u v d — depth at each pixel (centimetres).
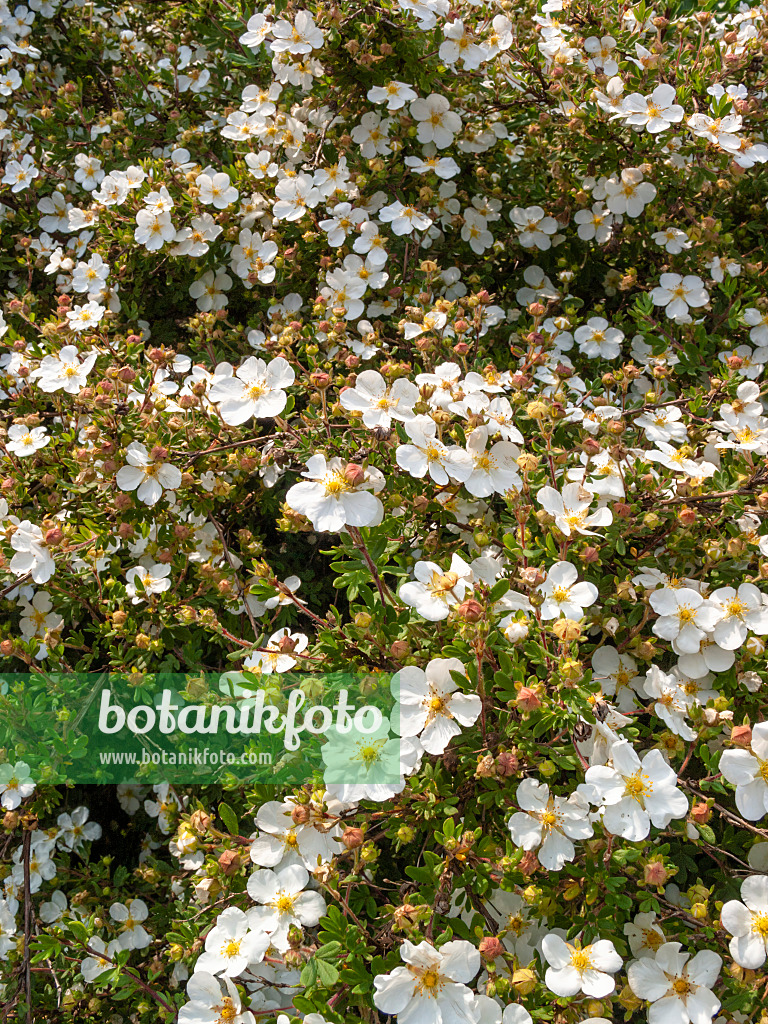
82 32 66
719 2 58
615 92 47
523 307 52
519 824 30
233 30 55
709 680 35
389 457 37
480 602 31
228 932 31
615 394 44
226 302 52
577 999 29
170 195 50
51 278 58
